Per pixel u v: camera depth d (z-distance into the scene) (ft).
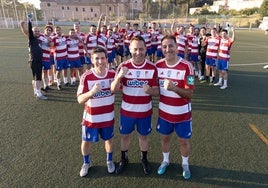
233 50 60.54
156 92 10.71
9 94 23.31
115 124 17.31
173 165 12.35
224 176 11.51
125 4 215.92
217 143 14.55
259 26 148.97
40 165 12.12
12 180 10.96
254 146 14.30
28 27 20.71
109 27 37.09
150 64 10.64
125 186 10.73
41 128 16.22
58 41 24.79
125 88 10.89
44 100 21.88
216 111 19.94
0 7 137.08
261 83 29.12
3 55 46.34
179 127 10.91
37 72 21.62
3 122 17.02
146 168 11.73
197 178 11.36
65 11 225.35
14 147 13.75
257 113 19.61
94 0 225.97
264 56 51.75
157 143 14.57
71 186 10.65
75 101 21.77
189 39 31.89
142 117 11.07
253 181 11.19
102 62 10.37
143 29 41.04
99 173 11.65
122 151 11.94
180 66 10.27
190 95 10.11
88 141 11.18
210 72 29.60
